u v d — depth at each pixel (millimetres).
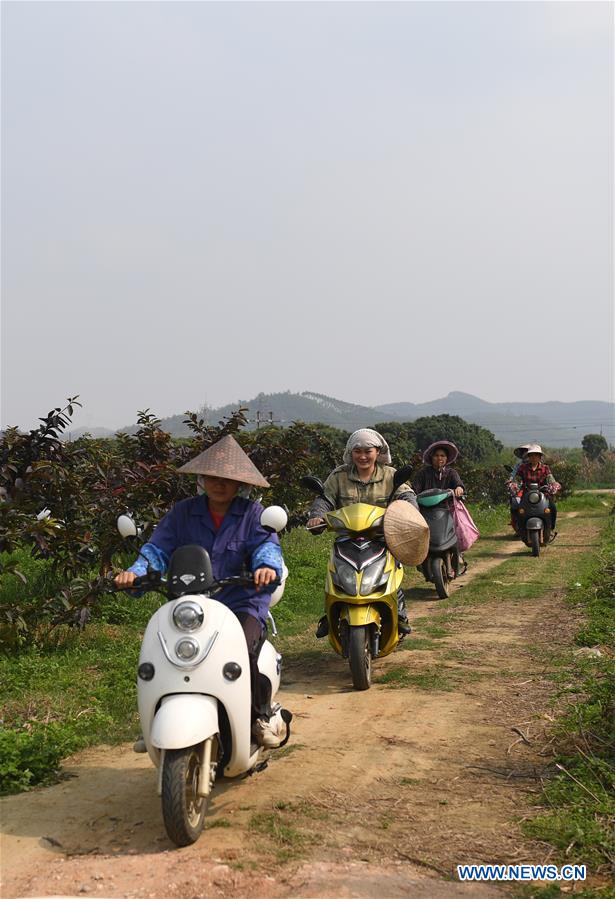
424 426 52469
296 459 14195
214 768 4305
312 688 7277
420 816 4480
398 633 7867
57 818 4527
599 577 11391
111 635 8906
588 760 4957
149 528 9680
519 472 16703
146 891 3699
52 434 8984
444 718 6215
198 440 11672
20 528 8148
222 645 4273
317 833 4262
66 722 6062
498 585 12117
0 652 7852
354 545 7523
